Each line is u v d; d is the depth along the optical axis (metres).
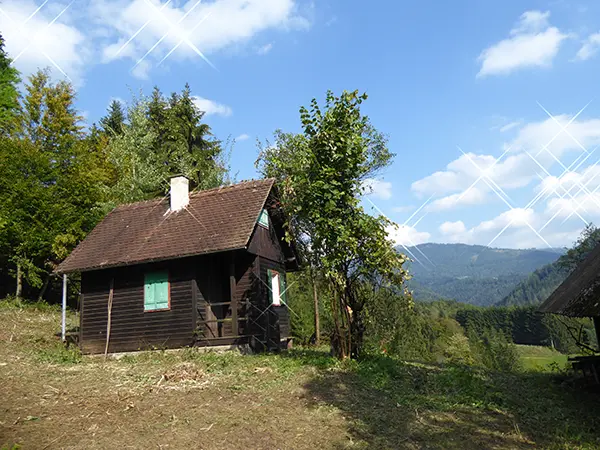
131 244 16.12
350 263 13.14
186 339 14.58
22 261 20.66
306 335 24.81
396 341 19.55
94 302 15.85
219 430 7.56
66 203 22.14
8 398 8.91
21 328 17.03
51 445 6.69
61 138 24.28
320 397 9.63
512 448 7.47
